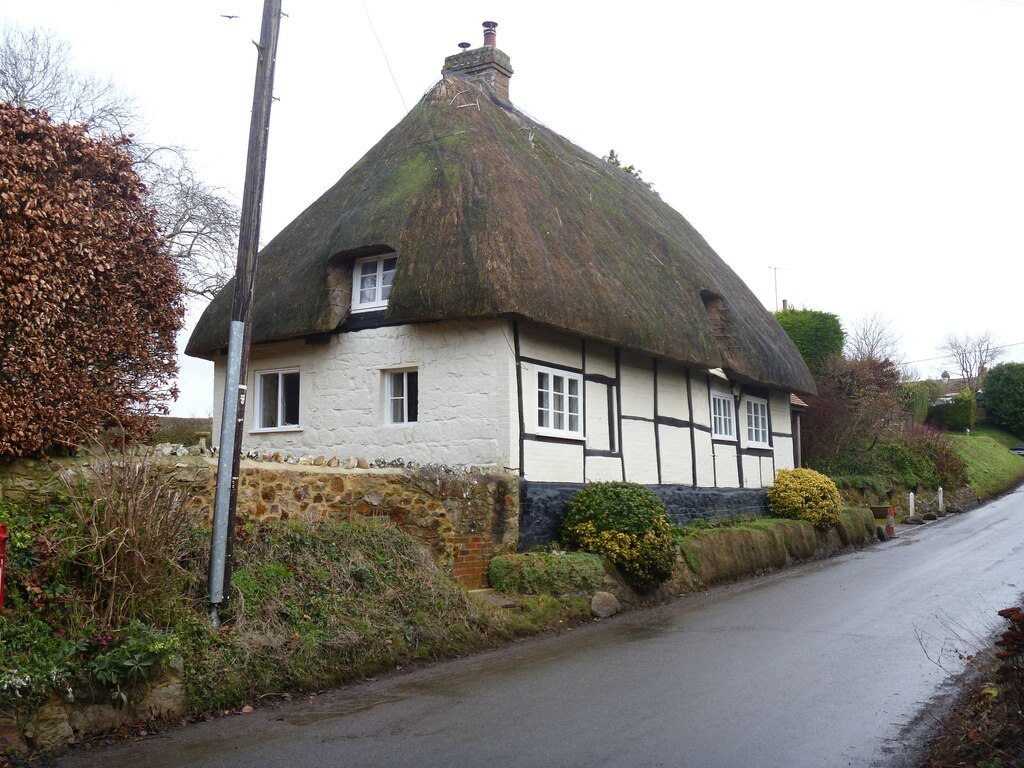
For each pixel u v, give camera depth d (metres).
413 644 8.17
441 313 11.59
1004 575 13.23
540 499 11.88
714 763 5.36
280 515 8.77
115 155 8.55
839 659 8.16
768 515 18.67
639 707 6.61
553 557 10.77
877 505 21.52
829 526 18.31
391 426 12.73
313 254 13.77
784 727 6.10
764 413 20.12
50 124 8.04
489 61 17.38
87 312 8.20
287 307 13.31
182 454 8.62
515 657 8.45
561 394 13.01
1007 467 37.12
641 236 16.20
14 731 5.38
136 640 6.15
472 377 12.11
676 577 12.63
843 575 14.27
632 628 9.98
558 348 12.93
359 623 7.86
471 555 10.59
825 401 26.23
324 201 15.06
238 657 6.81
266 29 7.91
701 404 16.88
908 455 28.31
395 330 12.89
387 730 6.04
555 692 7.08
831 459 26.16
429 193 12.71
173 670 6.35
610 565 11.34
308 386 13.70
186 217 21.00
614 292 13.33
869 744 5.75
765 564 15.18
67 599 6.36
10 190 7.38
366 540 9.02
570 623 10.12
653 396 15.24
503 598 10.01
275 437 13.89
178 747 5.64
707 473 16.83
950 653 8.30
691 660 8.23
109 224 8.35
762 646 8.81
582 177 16.56
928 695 6.92
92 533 6.52
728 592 12.84
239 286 7.62
